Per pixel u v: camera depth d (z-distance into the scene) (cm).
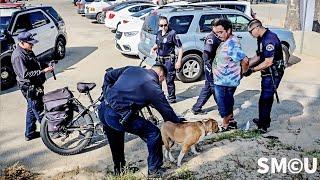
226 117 550
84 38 1517
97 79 900
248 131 552
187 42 827
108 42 1418
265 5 2800
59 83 866
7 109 704
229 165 447
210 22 859
